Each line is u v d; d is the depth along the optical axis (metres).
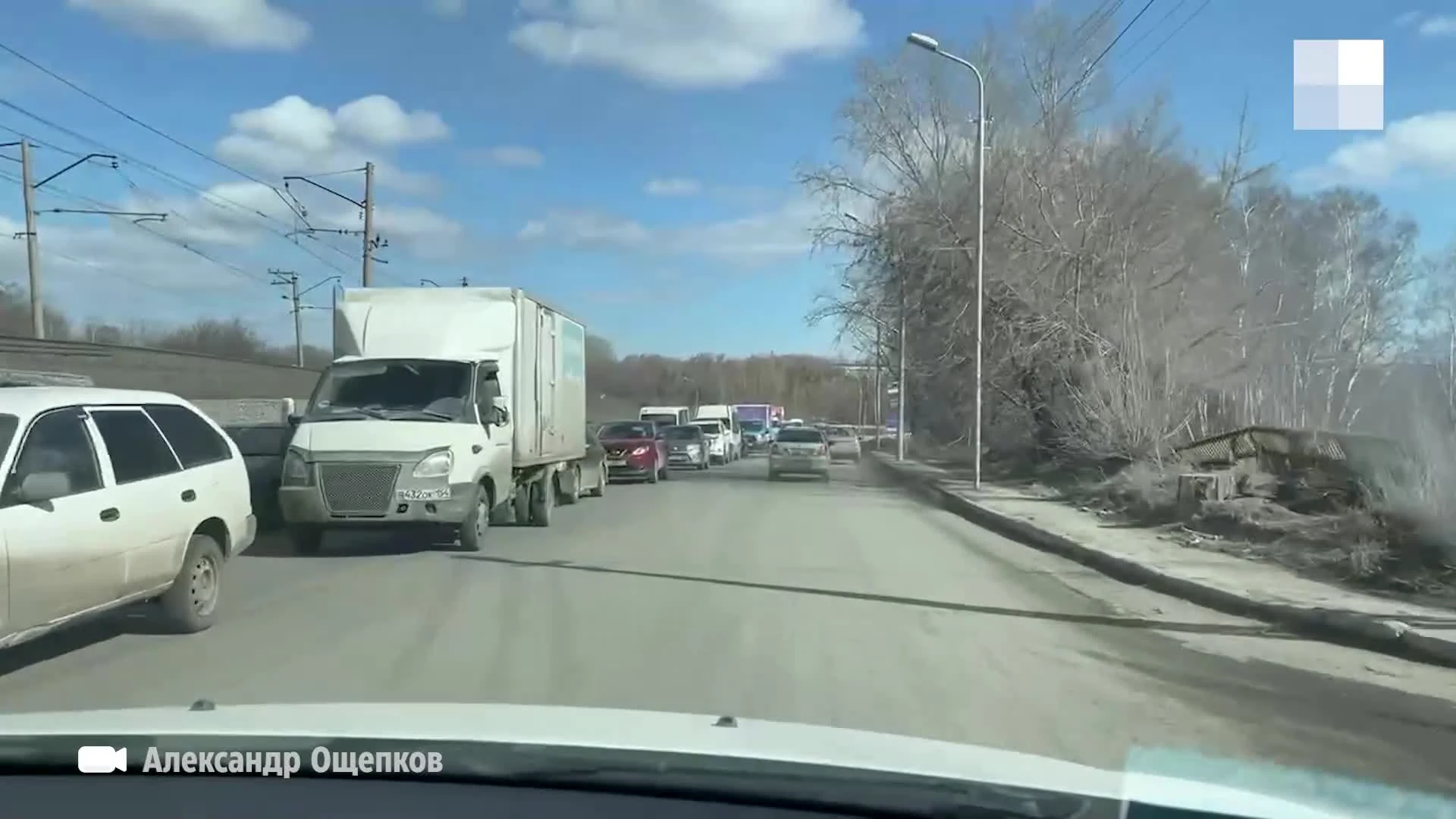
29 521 6.86
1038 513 20.66
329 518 12.91
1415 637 8.66
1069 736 6.09
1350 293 44.31
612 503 23.83
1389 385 17.89
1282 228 40.25
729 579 12.20
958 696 7.01
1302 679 7.76
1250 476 18.77
